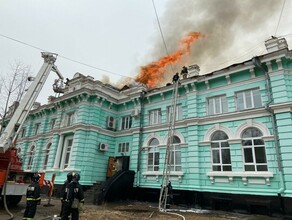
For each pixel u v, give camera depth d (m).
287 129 12.01
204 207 13.98
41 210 11.55
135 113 20.38
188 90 17.25
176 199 15.36
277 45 13.62
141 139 19.81
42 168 23.05
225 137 14.80
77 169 18.53
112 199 16.55
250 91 14.61
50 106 25.28
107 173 20.02
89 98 21.16
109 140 21.55
